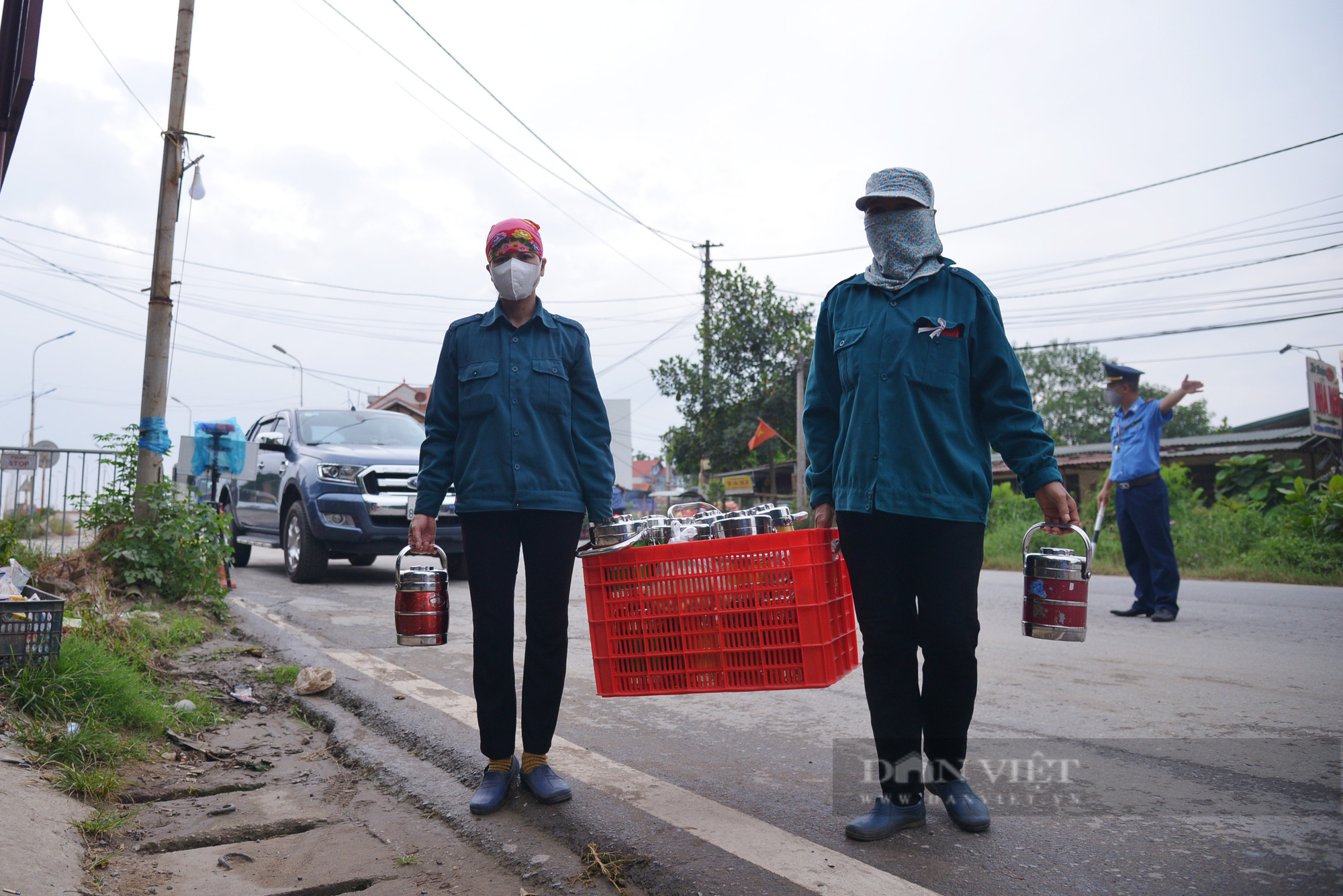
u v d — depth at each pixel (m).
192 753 3.29
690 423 26.70
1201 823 2.54
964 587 2.39
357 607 6.78
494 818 2.64
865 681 2.52
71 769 2.78
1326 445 19.62
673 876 2.21
